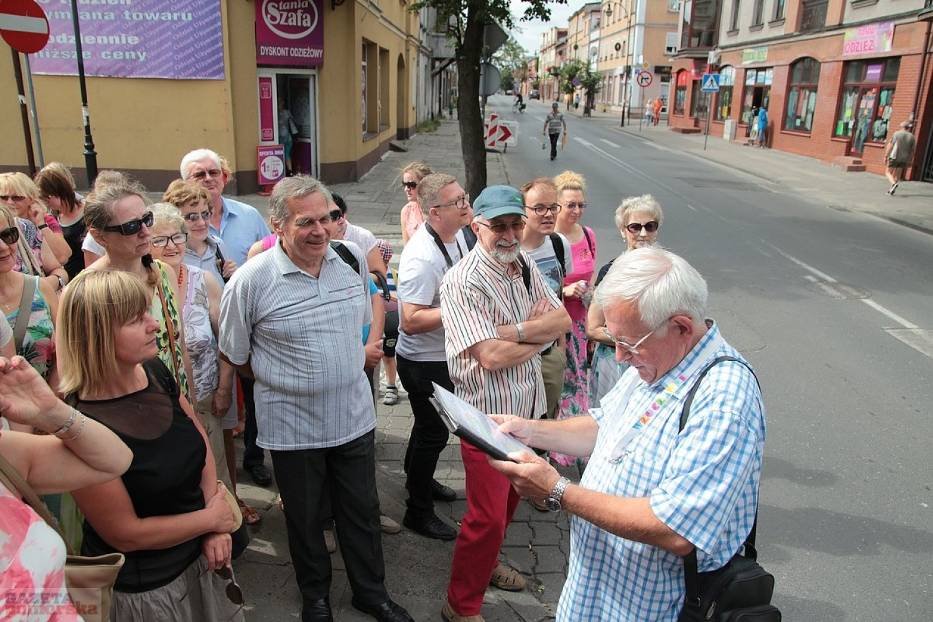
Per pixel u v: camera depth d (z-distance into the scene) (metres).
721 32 32.03
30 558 1.61
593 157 23.36
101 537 2.15
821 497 4.08
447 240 3.49
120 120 12.79
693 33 35.66
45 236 4.43
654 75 52.38
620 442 1.89
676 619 1.86
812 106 23.69
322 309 2.82
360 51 15.63
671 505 1.69
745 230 11.91
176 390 2.39
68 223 4.95
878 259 10.08
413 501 3.63
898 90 18.56
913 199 15.64
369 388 3.07
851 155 21.00
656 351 1.80
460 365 2.87
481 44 12.27
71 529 2.32
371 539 2.98
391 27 21.88
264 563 3.38
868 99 20.14
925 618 3.14
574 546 2.08
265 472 4.12
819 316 7.41
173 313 2.99
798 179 18.59
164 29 12.33
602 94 66.56
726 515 1.68
